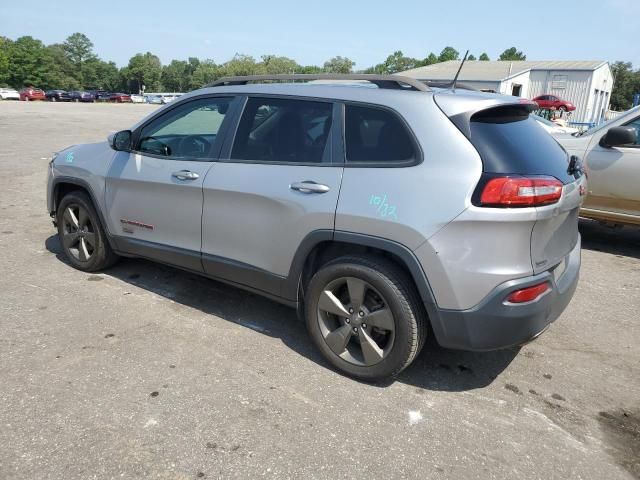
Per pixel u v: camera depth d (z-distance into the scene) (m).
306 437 2.72
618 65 87.69
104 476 2.40
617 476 2.56
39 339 3.58
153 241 4.19
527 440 2.79
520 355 3.71
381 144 3.04
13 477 2.37
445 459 2.62
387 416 2.93
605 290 5.04
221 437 2.69
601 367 3.59
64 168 4.75
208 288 4.61
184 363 3.37
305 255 3.28
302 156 3.33
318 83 3.53
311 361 3.47
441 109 2.92
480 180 2.73
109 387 3.07
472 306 2.79
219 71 130.12
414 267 2.86
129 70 145.38
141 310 4.12
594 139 6.20
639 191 5.88
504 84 38.53
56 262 5.12
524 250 2.76
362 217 2.98
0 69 104.31
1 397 2.93
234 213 3.59
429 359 3.59
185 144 3.97
